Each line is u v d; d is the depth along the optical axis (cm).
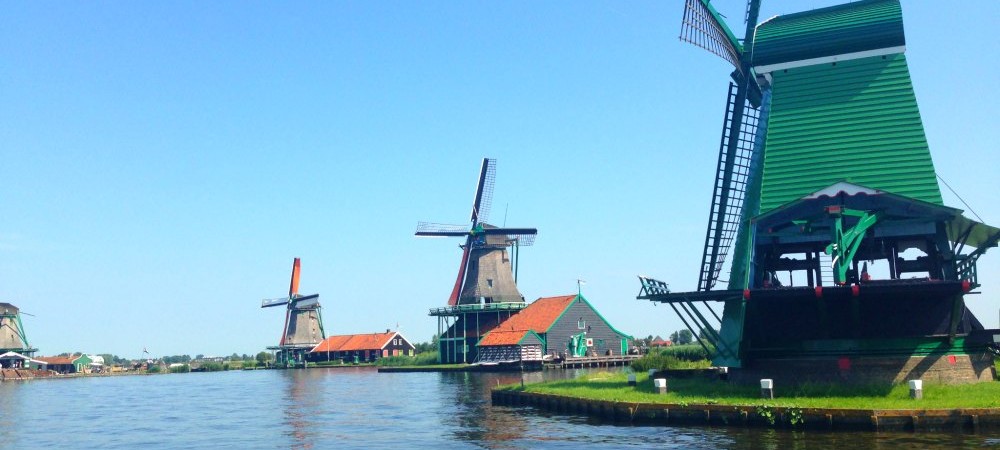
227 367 15000
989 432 2295
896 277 3198
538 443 2527
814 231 3138
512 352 8319
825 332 3033
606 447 2369
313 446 2781
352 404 4503
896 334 2975
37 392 7138
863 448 2136
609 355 8775
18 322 12488
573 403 3231
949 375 2891
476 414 3534
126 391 7094
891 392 2722
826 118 3291
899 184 3106
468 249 9625
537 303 9275
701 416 2697
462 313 9269
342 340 13875
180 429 3538
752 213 3416
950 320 2900
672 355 5897
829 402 2608
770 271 3359
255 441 3003
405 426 3256
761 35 3519
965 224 3086
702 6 3612
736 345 3219
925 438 2245
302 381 7944
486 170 9700
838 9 3497
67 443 3138
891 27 3322
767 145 3334
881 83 3275
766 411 2559
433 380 6800
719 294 3092
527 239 9756
